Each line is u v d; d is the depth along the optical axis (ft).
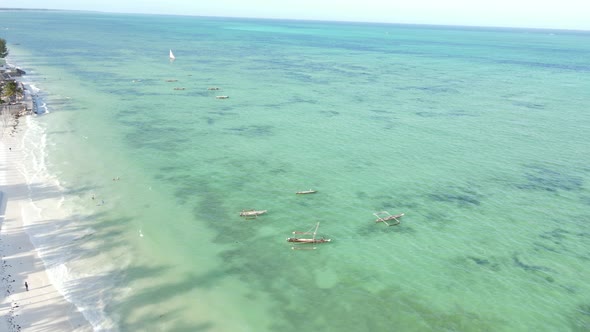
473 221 181.98
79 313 118.93
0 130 265.95
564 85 525.34
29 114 301.84
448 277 144.46
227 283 136.15
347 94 428.15
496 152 265.75
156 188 200.44
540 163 249.14
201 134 281.54
